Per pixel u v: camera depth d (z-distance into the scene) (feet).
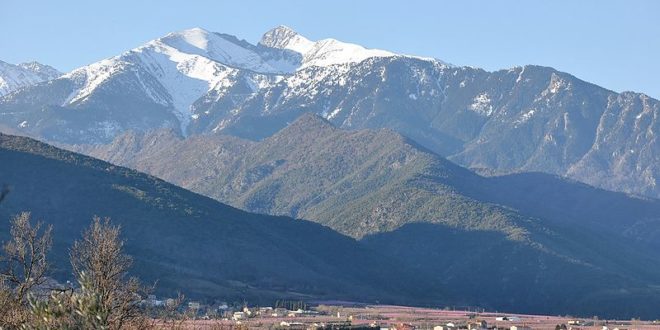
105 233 196.24
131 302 176.65
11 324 142.72
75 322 114.62
